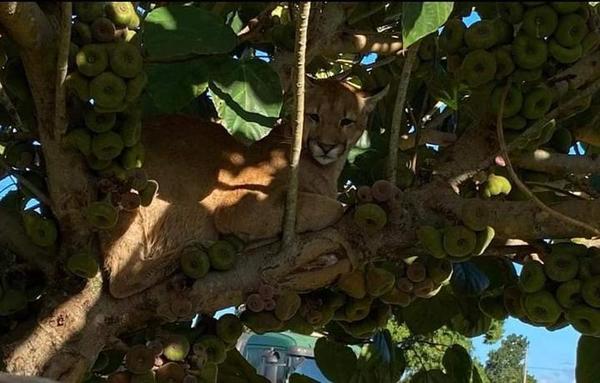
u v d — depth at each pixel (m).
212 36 2.63
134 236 2.85
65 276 2.72
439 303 3.71
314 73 4.39
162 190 3.27
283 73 3.28
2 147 3.30
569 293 2.75
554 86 2.87
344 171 4.05
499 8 2.71
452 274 3.39
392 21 3.30
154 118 3.54
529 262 2.83
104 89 2.39
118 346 2.81
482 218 2.85
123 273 2.79
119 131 2.57
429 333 3.85
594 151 3.81
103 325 2.75
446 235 2.86
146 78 2.49
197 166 3.39
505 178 3.19
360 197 2.93
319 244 2.92
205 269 2.81
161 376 2.74
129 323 2.80
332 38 2.92
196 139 3.50
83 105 2.56
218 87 2.70
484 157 3.02
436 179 3.02
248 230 3.28
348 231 2.95
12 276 2.78
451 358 3.57
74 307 2.71
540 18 2.65
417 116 3.61
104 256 2.78
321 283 2.94
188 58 2.72
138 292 2.82
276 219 3.28
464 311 3.71
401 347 4.04
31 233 2.70
